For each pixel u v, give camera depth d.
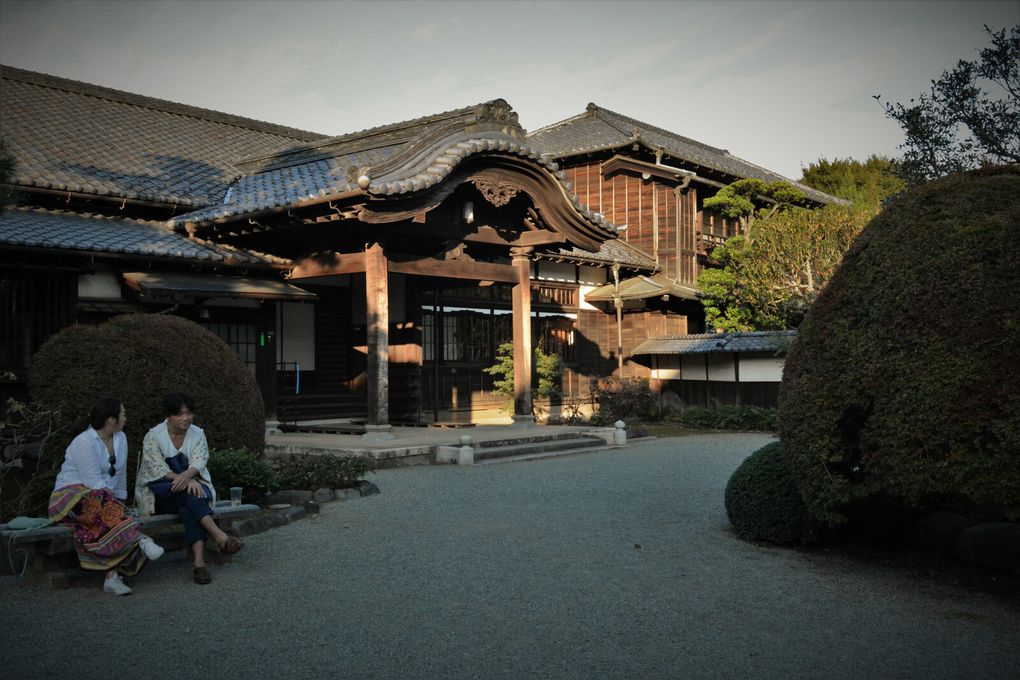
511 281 15.37
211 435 8.16
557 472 11.18
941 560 6.34
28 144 14.34
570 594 5.40
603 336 23.06
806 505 6.13
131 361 7.82
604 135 25.75
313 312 16.36
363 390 16.98
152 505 5.97
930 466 5.12
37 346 11.32
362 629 4.69
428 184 11.96
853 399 5.65
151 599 5.29
